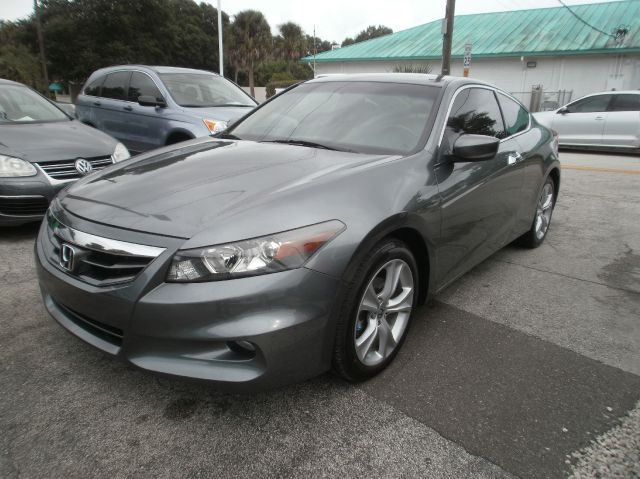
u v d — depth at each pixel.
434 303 3.45
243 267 1.93
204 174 2.51
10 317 3.06
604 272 4.13
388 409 2.28
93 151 4.89
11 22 43.19
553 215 6.05
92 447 2.01
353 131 3.05
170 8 45.88
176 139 6.74
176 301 1.91
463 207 2.95
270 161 2.67
